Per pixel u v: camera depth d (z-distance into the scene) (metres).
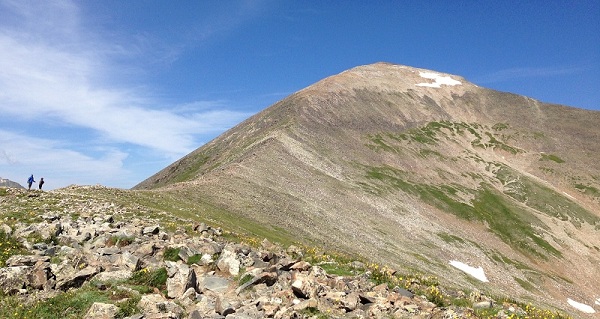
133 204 34.75
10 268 13.97
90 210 28.27
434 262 65.31
